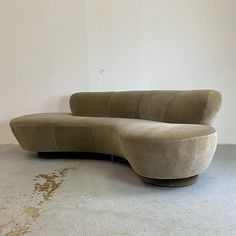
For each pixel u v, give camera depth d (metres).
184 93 2.76
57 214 1.82
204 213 1.75
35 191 2.20
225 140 3.47
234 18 3.29
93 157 3.09
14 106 3.88
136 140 2.05
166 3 3.42
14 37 3.75
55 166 2.82
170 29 3.45
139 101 3.14
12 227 1.68
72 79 3.74
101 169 2.67
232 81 3.38
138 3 3.48
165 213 1.77
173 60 3.49
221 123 3.45
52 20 3.67
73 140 2.95
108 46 3.61
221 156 2.90
